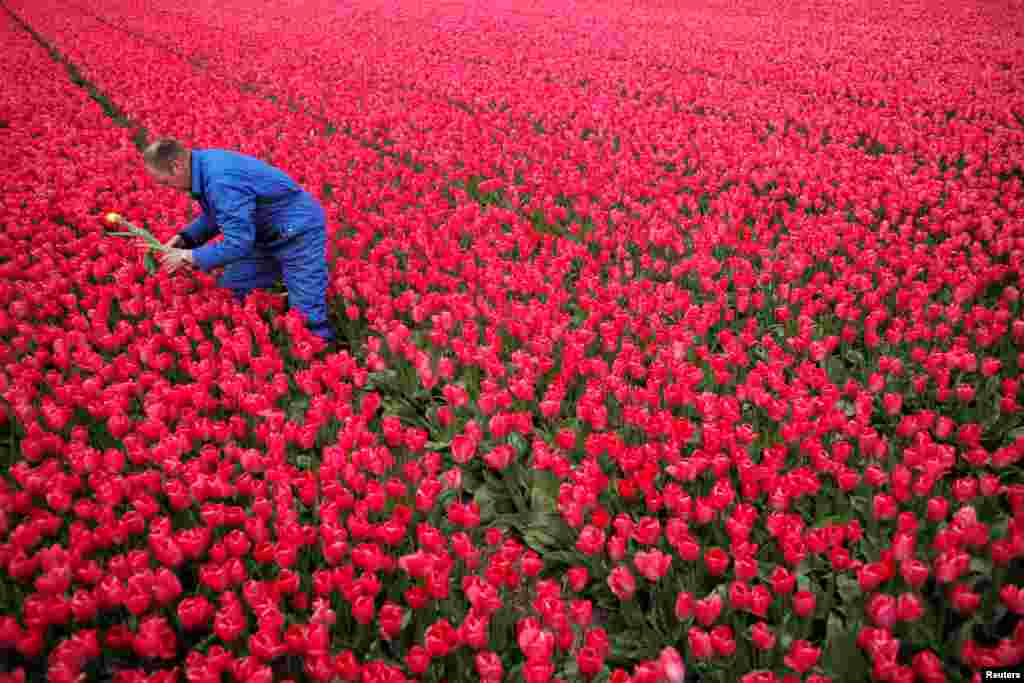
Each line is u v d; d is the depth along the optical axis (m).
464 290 5.71
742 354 4.35
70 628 3.04
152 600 2.93
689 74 14.17
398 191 8.00
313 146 9.57
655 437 3.81
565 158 9.14
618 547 2.91
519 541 3.73
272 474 3.39
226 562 2.96
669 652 2.52
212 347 4.57
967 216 6.48
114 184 7.88
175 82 13.51
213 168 4.68
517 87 12.77
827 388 3.91
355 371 4.25
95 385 4.12
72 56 15.80
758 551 3.30
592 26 19.66
